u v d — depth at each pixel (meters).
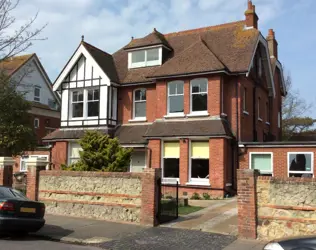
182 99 21.08
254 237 10.33
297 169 18.50
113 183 13.18
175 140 20.58
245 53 21.23
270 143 19.14
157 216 12.30
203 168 19.73
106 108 23.20
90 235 10.91
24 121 23.50
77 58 24.23
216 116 19.89
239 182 10.64
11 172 16.45
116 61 25.91
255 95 23.31
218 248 9.49
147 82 22.73
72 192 13.99
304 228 9.82
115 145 15.94
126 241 10.26
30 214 10.49
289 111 45.84
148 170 12.43
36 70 38.81
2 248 9.05
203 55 21.09
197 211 14.45
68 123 24.42
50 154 25.56
